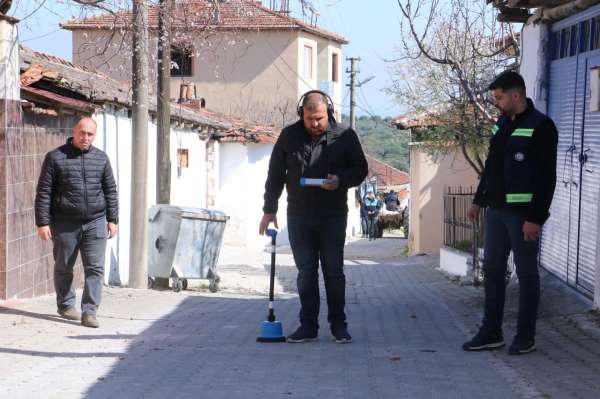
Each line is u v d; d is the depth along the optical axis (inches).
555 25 533.3
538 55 546.3
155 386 286.0
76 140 421.4
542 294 488.1
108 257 665.0
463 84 592.7
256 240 1309.1
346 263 1085.8
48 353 345.7
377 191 2428.6
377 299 618.5
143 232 633.0
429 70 834.2
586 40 481.7
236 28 660.7
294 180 375.2
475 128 721.6
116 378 298.4
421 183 1143.0
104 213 430.6
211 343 378.3
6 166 457.1
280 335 384.2
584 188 468.8
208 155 1164.5
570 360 334.6
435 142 895.7
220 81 1857.8
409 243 1256.8
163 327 429.1
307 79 1930.4
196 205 1035.3
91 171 423.5
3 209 457.4
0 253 458.3
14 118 466.9
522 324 346.9
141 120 624.7
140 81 619.5
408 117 895.7
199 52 701.3
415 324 453.7
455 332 421.7
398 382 295.9
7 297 462.6
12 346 359.3
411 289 716.0
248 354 350.0
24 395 270.4
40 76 508.4
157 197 716.0
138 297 568.1
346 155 373.1
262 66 1861.5
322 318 473.1
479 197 358.6
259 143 1251.8
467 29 644.1
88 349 357.4
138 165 629.3
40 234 421.4
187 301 562.6
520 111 339.9
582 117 478.6
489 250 351.6
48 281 522.6
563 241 507.8
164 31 618.5
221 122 1178.0
